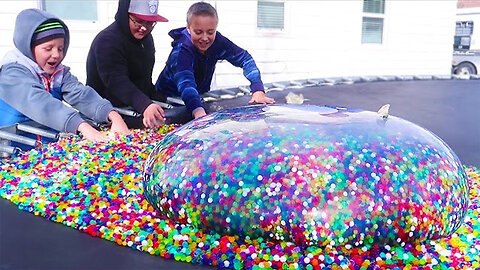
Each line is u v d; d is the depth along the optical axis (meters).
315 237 1.07
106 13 5.56
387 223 1.07
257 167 1.14
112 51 2.51
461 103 3.70
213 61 2.82
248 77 2.88
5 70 2.02
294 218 1.07
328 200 1.07
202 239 1.12
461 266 1.04
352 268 1.01
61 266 1.02
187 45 2.57
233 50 2.87
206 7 2.49
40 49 2.05
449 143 2.42
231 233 1.12
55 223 1.23
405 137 1.25
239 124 1.32
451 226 1.17
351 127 1.27
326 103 3.55
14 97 1.98
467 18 11.16
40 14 2.04
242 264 1.03
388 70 8.46
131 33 2.59
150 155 1.38
